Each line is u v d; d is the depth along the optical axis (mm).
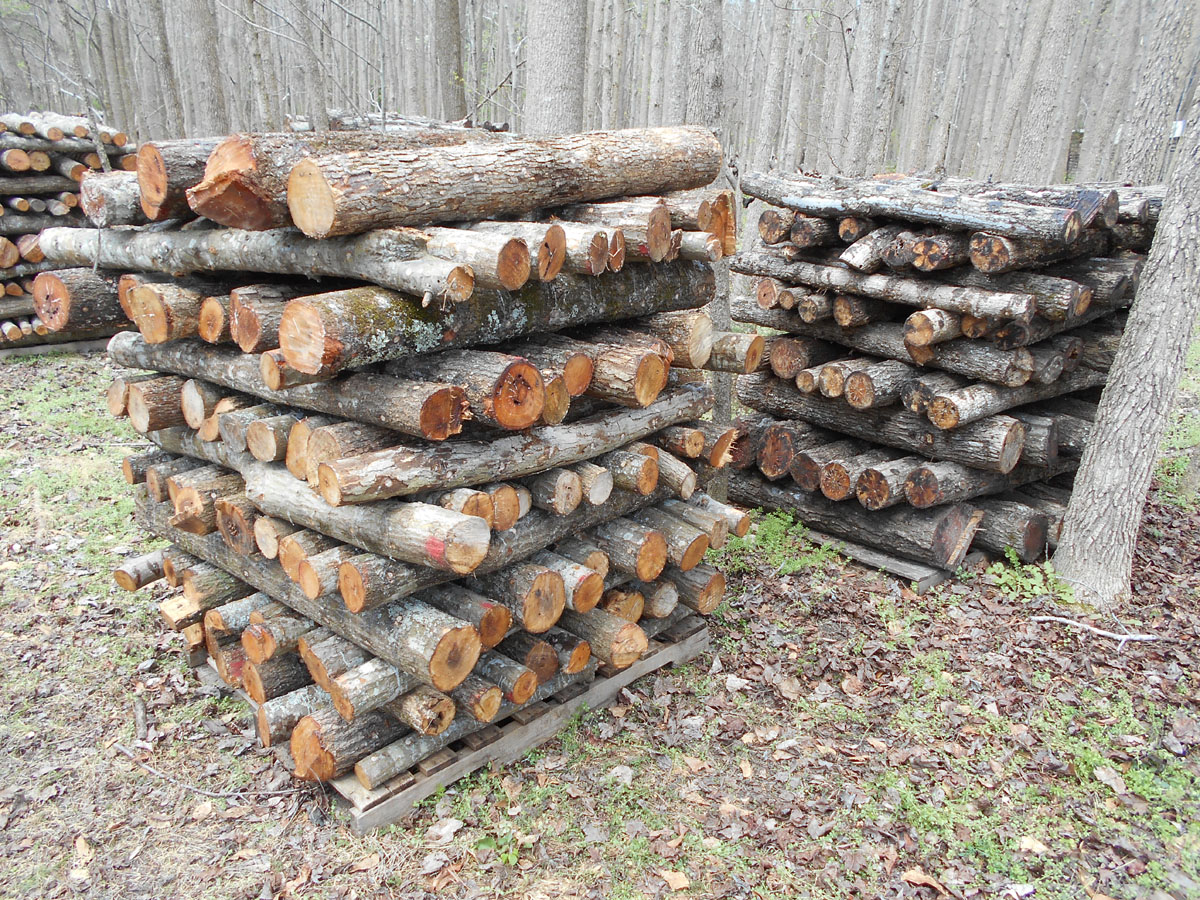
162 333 3641
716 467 4871
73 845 3490
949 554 5742
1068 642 5043
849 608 5488
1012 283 5434
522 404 3254
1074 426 6133
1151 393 5164
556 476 3721
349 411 3318
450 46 11727
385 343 3010
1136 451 5270
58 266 10047
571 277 3742
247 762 4016
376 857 3406
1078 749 4078
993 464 5547
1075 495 5594
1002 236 5094
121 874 3348
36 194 9945
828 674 4805
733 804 3773
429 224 3355
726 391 6645
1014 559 5863
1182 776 3898
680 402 4457
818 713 4449
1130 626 5223
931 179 6223
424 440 3379
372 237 3041
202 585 4434
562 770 3963
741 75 23984
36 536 5988
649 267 4145
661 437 4566
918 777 3945
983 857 3492
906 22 18406
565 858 3447
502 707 3932
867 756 4098
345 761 3502
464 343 3357
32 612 5117
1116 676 4691
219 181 2910
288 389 3537
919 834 3598
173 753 4059
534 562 4004
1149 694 4520
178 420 4270
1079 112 23375
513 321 3473
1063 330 6047
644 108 23750
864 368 5852
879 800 3801
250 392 3750
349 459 3082
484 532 3186
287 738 3814
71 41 16844
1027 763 4039
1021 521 5801
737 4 24500
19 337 9719
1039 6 16641
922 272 5707
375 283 3145
